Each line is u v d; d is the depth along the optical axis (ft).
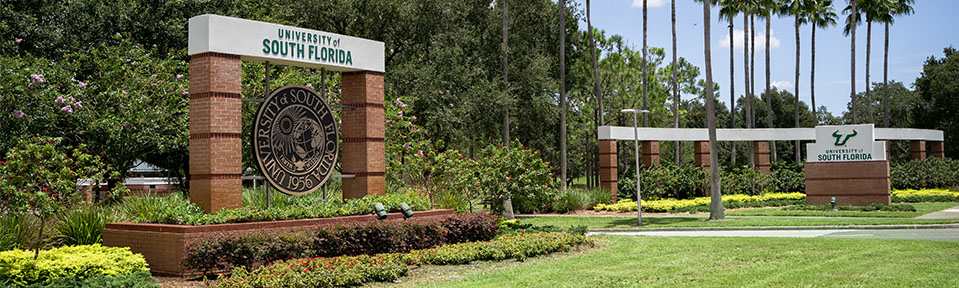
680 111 205.77
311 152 55.26
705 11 91.30
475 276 42.55
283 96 53.57
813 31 208.33
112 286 35.78
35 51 90.53
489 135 148.66
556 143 201.36
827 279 38.09
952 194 131.75
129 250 44.34
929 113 226.58
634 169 127.85
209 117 48.70
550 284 38.70
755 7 186.60
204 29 49.29
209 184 48.49
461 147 146.00
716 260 47.47
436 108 123.95
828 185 114.32
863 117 290.15
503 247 51.60
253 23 51.70
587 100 191.62
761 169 139.95
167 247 43.91
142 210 50.19
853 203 112.06
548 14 154.10
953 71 218.18
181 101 79.82
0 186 40.42
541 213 114.01
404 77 122.83
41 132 72.69
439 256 48.60
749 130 137.08
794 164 150.92
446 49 131.03
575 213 111.75
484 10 147.43
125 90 78.18
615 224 89.81
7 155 41.52
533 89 144.46
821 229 77.05
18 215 44.91
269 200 52.42
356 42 59.47
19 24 88.63
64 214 49.70
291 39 54.19
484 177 89.10
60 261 38.50
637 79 188.44
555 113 147.74
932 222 78.43
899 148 244.83
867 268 41.68
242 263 44.11
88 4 92.84
